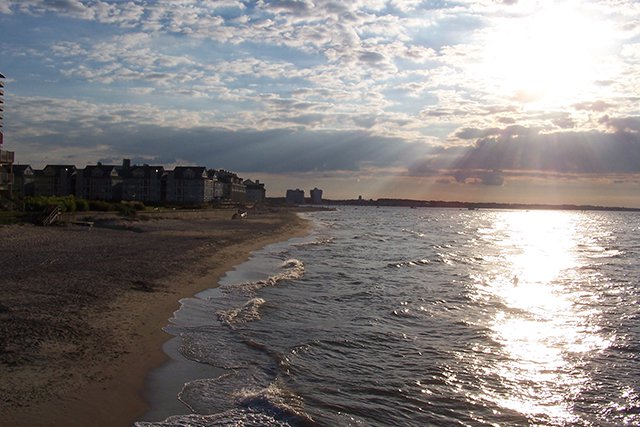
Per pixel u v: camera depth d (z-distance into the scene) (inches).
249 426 401.4
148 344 577.9
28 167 4943.4
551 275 1460.4
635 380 561.6
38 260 1040.2
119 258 1154.7
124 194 5644.7
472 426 436.5
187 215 3344.0
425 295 1036.5
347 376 536.4
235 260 1401.3
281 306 853.2
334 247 2107.5
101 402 417.7
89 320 626.8
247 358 565.9
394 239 2780.5
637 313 920.9
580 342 714.8
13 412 376.8
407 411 459.2
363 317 809.5
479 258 1875.0
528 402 494.3
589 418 461.4
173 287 911.0
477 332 748.6
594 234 4099.4
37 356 486.9
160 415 413.1
